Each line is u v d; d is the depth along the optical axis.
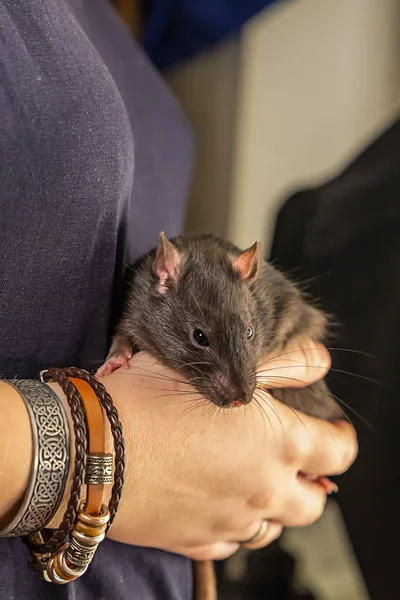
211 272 0.55
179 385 0.49
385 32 1.13
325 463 0.51
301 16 1.17
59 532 0.42
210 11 1.03
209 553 0.51
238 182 1.29
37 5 0.45
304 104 1.22
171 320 0.54
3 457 0.41
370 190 0.75
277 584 0.90
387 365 0.68
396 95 1.15
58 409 0.42
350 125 1.19
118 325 0.55
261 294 0.56
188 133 0.71
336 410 0.58
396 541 0.66
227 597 0.88
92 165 0.44
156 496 0.47
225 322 0.53
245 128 1.26
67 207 0.43
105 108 0.45
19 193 0.42
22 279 0.43
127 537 0.48
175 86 1.28
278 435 0.49
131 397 0.47
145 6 1.12
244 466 0.48
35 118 0.42
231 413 0.49
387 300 0.69
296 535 1.07
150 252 0.57
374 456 0.68
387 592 0.67
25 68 0.43
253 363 0.53
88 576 0.47
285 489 0.50
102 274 0.47
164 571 0.50
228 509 0.49
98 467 0.42
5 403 0.42
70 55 0.45
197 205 1.33
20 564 0.45
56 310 0.45
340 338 0.73
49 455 0.42
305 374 0.55
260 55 1.22
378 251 0.72
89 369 0.49
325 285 0.77
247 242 1.32
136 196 0.57
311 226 0.80
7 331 0.44
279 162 1.26
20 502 0.42
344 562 1.02
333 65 1.18
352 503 0.71
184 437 0.47
